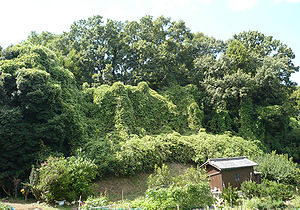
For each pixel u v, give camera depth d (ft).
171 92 120.88
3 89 69.72
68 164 59.26
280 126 116.06
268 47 151.23
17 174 62.75
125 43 140.67
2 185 61.98
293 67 141.79
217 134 112.68
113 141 82.64
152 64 130.41
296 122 143.74
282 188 56.59
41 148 66.95
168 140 90.27
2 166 62.34
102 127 92.53
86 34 139.95
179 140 91.09
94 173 62.44
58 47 137.28
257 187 57.11
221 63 125.90
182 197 44.45
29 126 67.00
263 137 111.65
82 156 69.46
